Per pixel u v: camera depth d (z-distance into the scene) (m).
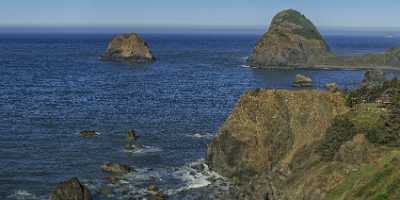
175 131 88.50
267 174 56.72
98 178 62.44
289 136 62.53
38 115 100.88
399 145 48.59
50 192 57.19
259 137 64.81
